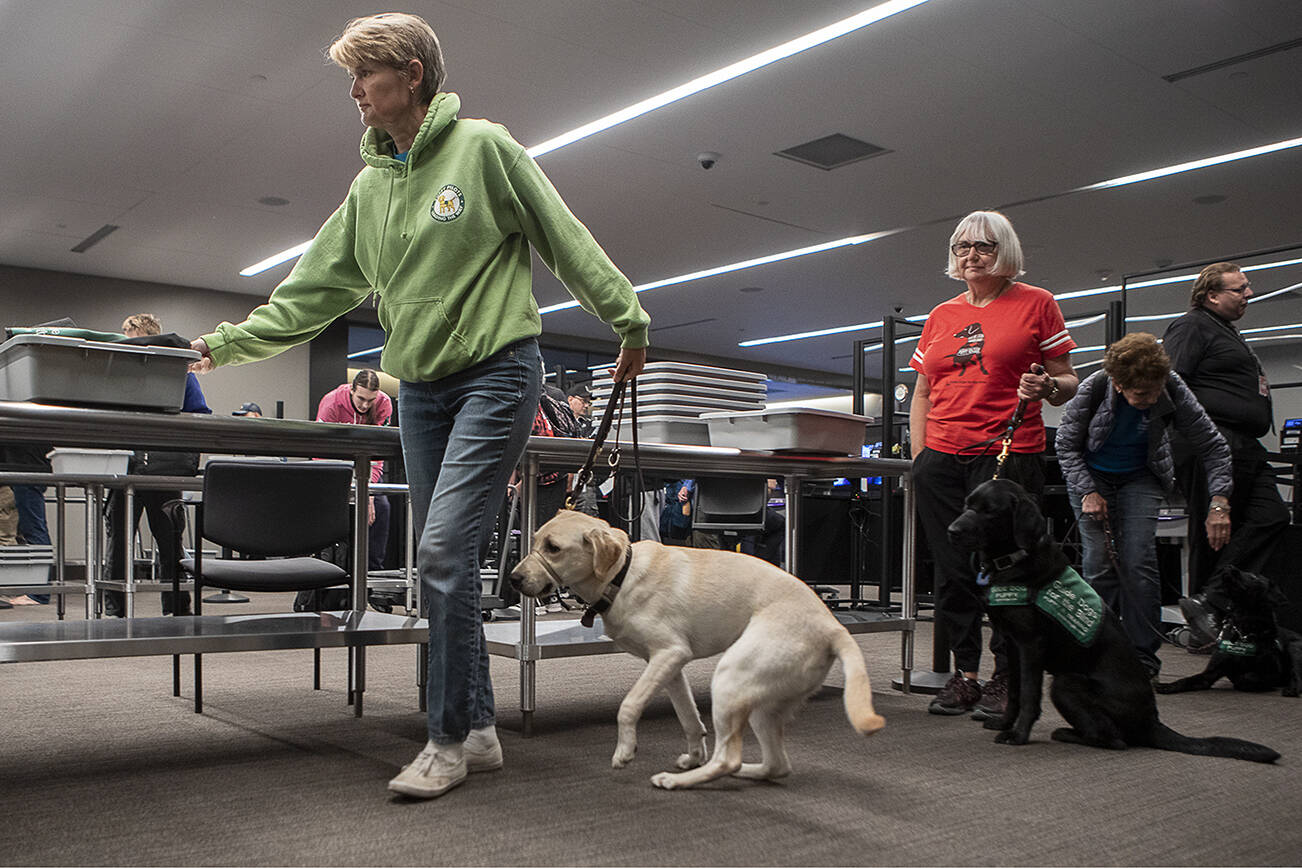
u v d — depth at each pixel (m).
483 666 2.15
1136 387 3.48
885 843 1.69
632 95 6.53
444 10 5.40
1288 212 8.86
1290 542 4.65
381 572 5.50
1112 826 1.81
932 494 3.02
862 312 13.51
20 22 5.46
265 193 8.41
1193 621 3.62
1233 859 1.63
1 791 1.96
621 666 3.86
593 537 1.96
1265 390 4.17
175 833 1.69
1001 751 2.45
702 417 3.21
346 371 12.67
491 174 2.01
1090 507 3.67
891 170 7.94
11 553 5.73
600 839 1.68
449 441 2.02
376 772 2.13
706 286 12.08
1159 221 9.20
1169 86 6.32
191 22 5.48
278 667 3.80
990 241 2.95
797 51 5.89
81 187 8.23
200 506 2.97
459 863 1.55
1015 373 2.93
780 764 2.09
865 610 3.72
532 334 2.07
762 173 8.05
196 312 11.72
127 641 2.12
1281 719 2.98
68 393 1.94
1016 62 6.01
